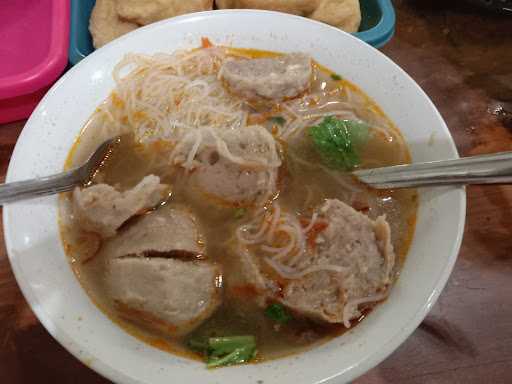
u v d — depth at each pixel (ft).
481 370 0.58
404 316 0.47
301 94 0.72
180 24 0.71
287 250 0.57
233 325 0.54
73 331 0.47
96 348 0.46
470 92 0.83
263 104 0.72
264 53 0.74
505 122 0.78
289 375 0.46
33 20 0.91
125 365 0.46
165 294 0.53
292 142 0.69
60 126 0.63
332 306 0.52
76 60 0.81
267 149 0.64
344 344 0.48
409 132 0.61
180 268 0.55
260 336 0.53
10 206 0.53
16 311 0.62
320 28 0.70
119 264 0.55
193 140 0.65
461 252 0.66
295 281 0.55
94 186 0.59
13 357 0.59
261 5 0.84
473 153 0.75
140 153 0.68
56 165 0.61
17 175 0.56
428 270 0.49
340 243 0.56
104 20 0.85
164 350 0.51
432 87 0.83
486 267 0.65
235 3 0.87
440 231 0.52
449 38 0.91
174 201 0.63
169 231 0.58
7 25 0.91
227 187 0.62
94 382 0.58
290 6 0.85
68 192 0.60
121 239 0.58
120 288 0.54
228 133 0.65
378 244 0.54
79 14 0.88
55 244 0.55
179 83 0.73
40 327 0.61
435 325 0.60
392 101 0.64
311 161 0.67
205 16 0.72
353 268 0.54
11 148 0.78
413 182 0.55
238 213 0.62
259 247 0.59
